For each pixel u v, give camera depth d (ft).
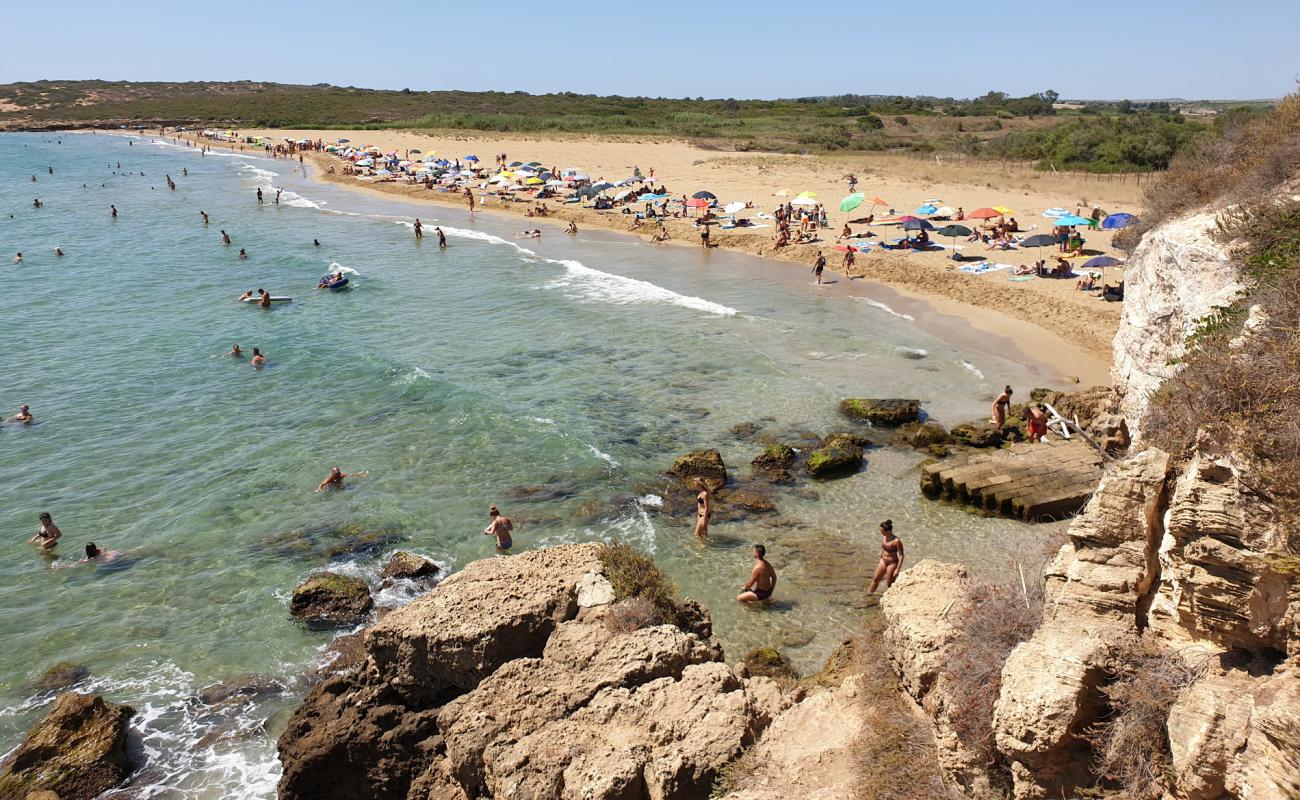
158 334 118.93
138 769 44.14
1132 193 183.42
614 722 32.30
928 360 98.37
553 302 130.82
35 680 50.96
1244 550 21.99
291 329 120.47
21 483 75.87
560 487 71.72
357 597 56.24
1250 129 59.82
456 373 99.81
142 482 75.56
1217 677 22.29
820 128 403.95
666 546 62.64
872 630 36.94
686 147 333.21
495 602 39.01
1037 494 63.67
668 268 152.15
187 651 53.16
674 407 88.02
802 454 76.64
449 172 278.26
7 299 138.31
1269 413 23.72
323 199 250.16
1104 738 23.13
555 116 472.44
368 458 78.48
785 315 118.83
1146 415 31.81
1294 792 18.63
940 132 411.34
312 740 38.01
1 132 504.84
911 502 67.87
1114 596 25.94
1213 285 47.01
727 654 50.39
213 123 527.40
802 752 30.45
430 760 36.68
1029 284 123.24
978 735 26.05
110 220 213.87
